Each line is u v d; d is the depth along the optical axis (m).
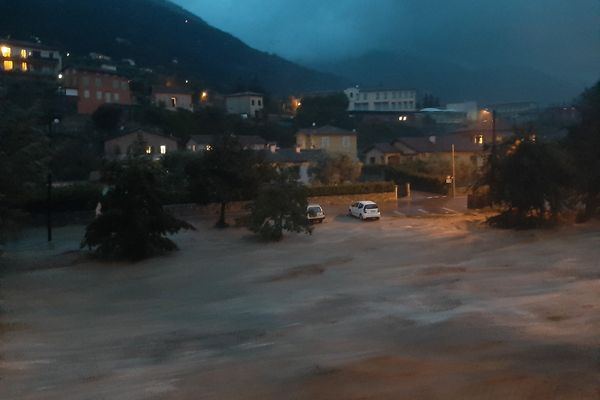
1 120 27.00
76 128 77.62
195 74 155.25
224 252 31.92
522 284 20.61
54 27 140.12
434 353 11.31
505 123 98.50
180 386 9.84
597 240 31.73
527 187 36.50
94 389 10.05
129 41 158.88
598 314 14.95
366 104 152.62
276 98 142.38
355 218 45.28
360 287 21.64
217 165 41.28
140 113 86.00
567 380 8.81
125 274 26.94
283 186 35.44
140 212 30.52
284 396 8.80
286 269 26.41
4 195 24.47
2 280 25.97
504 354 10.91
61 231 42.41
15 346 14.37
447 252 29.80
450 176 62.84
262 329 15.45
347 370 10.09
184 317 17.92
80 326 17.17
